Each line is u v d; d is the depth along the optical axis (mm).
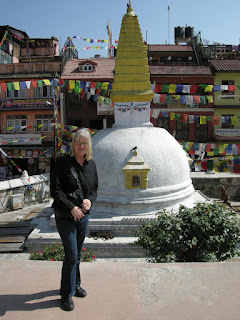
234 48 34094
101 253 10531
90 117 31203
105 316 3871
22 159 30922
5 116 30672
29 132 30594
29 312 3936
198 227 7414
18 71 30453
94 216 11477
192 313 3938
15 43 36844
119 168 11500
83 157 4312
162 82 30375
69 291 4004
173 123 31109
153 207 11547
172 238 7316
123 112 12992
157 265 5211
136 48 12797
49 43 38469
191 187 13055
